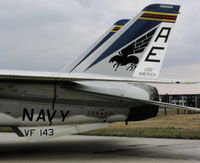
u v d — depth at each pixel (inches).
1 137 511.2
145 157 304.5
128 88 336.2
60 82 313.7
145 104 339.9
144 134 512.1
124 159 293.9
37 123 309.1
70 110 317.4
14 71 279.4
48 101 311.7
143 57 347.9
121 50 346.9
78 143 418.3
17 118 301.7
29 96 305.0
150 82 283.0
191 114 1085.8
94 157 305.0
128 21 382.9
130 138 479.5
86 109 322.7
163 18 354.0
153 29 351.6
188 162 277.9
